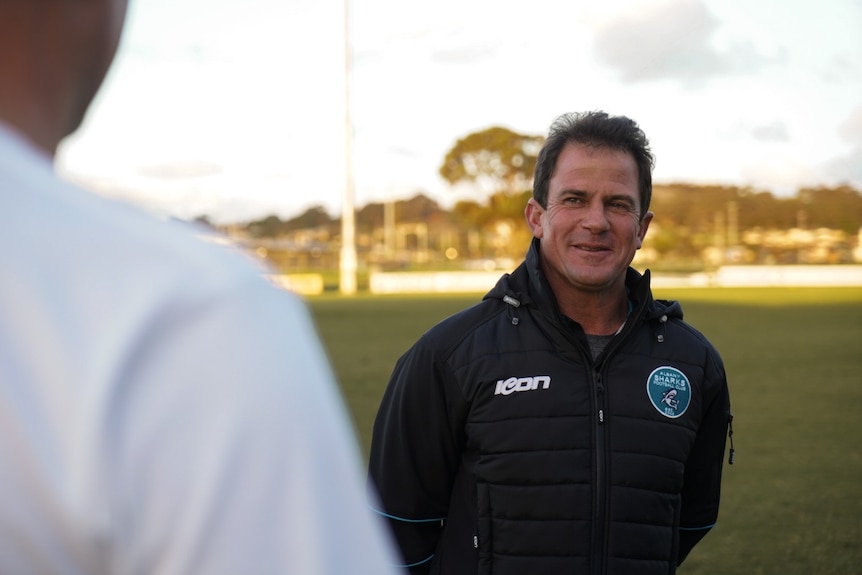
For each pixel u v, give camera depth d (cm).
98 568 51
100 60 61
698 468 231
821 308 2227
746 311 2131
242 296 54
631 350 216
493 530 210
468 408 216
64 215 53
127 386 51
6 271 51
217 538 50
